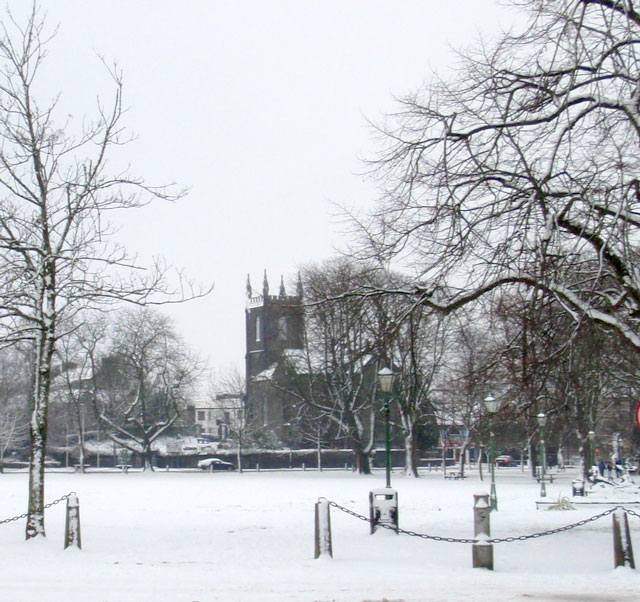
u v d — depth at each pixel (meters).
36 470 21.78
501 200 18.81
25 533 23.78
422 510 35.91
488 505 17.62
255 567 17.39
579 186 18.19
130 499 45.25
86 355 99.62
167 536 24.00
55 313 22.08
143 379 102.88
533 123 18.80
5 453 126.81
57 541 21.58
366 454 87.25
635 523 28.11
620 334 19.09
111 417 106.75
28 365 105.00
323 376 81.94
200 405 179.75
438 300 20.72
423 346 48.56
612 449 85.00
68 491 54.41
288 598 13.34
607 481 51.38
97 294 22.44
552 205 17.77
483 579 15.91
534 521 28.80
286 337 84.94
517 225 18.25
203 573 16.44
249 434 115.31
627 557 17.03
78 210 22.27
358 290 22.41
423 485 63.41
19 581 15.09
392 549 20.48
